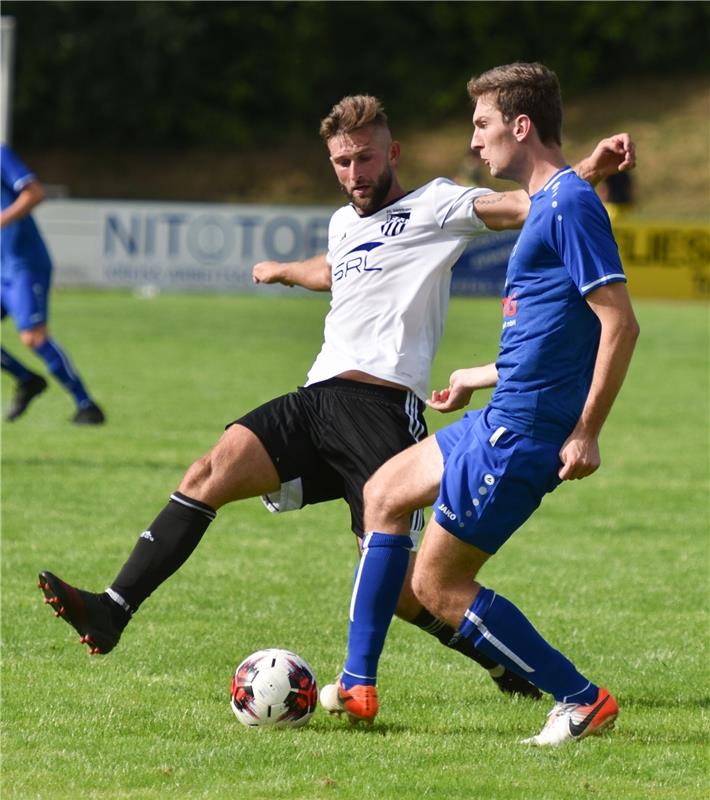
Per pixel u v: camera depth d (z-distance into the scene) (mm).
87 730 15875
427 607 15773
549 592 24219
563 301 14734
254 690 16094
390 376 17156
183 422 43250
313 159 153000
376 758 14906
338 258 17828
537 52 159500
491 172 15422
